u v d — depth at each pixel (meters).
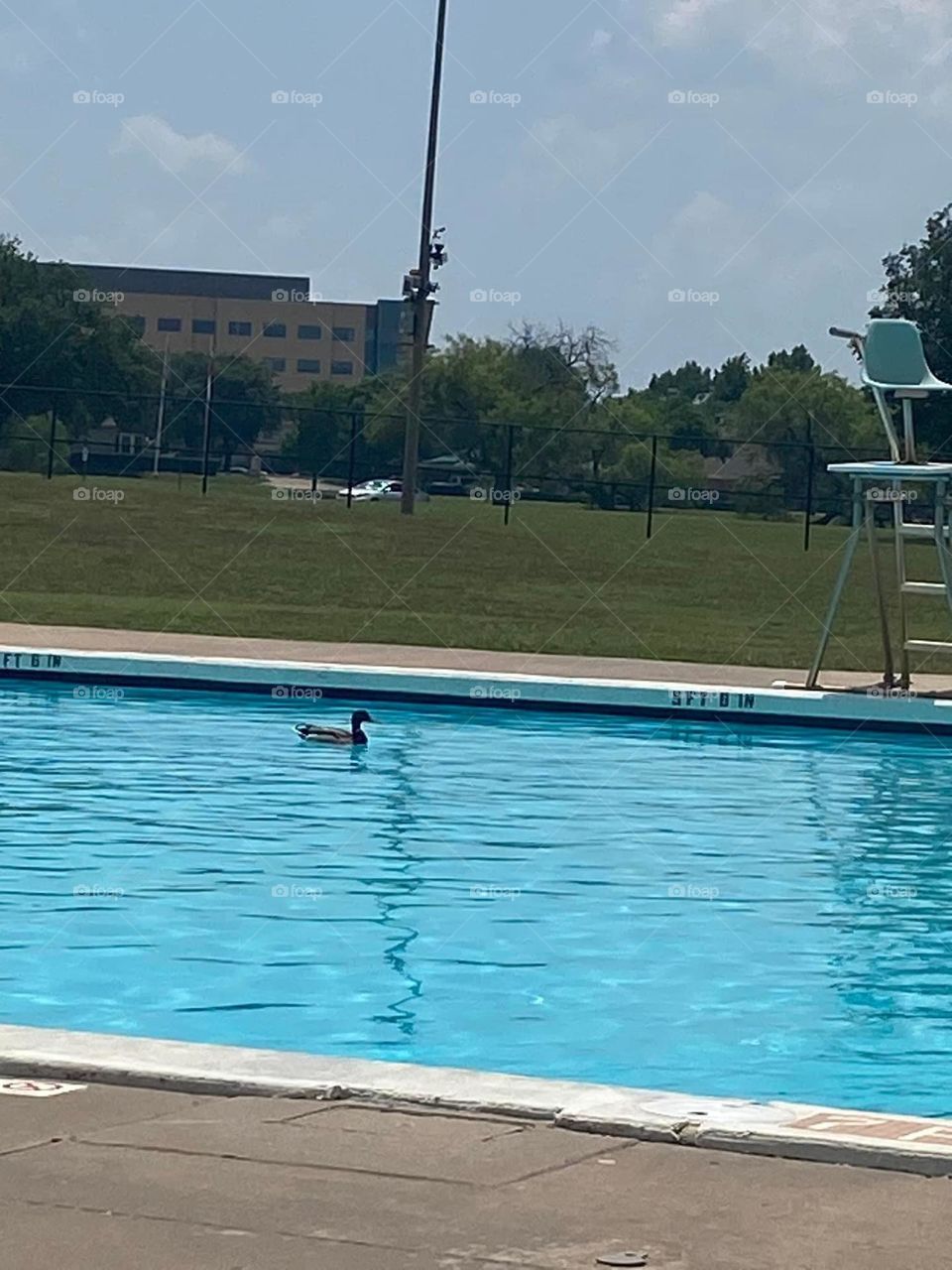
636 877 10.40
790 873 10.59
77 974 8.14
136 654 17.67
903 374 17.03
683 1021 7.69
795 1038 7.49
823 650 17.17
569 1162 4.72
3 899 9.49
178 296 89.88
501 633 21.67
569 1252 4.14
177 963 8.36
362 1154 4.75
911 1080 6.98
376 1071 5.43
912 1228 4.32
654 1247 4.18
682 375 47.12
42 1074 5.43
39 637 19.31
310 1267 4.04
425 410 47.34
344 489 43.75
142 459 42.72
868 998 8.10
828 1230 4.30
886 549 32.38
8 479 35.44
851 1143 4.80
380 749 14.57
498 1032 7.45
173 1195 4.45
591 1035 7.45
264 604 24.19
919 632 23.50
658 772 13.88
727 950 8.88
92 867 10.24
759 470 39.53
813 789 13.33
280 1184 4.53
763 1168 4.71
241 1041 7.21
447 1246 4.16
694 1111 5.08
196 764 13.62
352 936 8.95
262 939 8.84
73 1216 4.30
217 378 70.88
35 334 55.62
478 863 10.64
